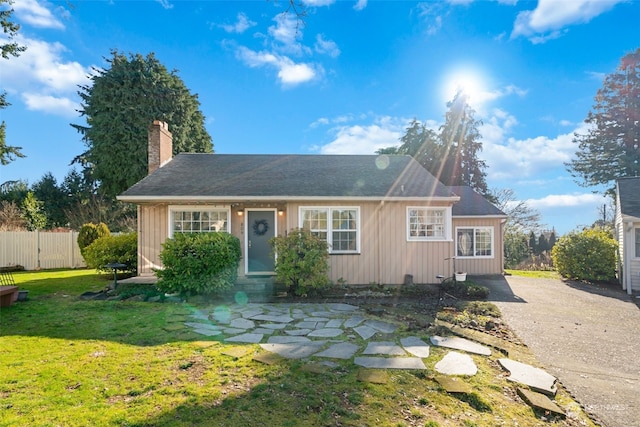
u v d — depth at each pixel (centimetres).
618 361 478
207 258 855
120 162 2266
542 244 2320
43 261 1623
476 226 1422
